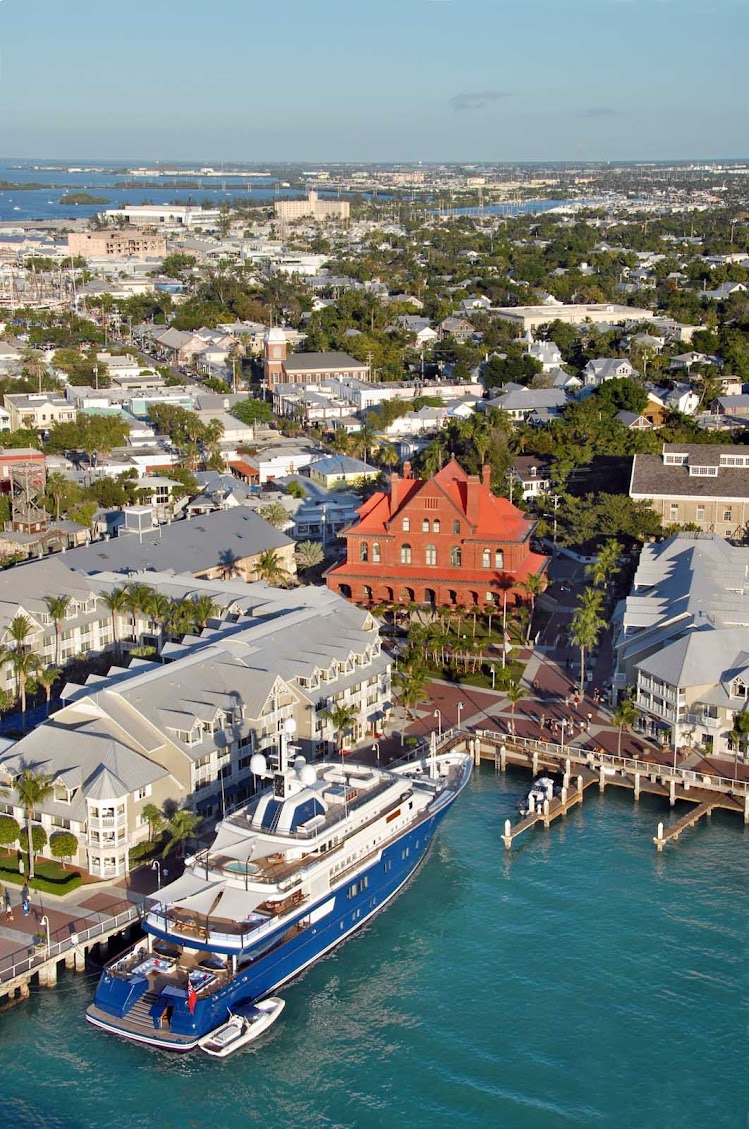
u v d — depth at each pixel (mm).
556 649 168750
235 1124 88562
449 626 172125
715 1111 89750
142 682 122875
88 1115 89125
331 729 135375
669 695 138000
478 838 126750
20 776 112750
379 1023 98875
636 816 131125
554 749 137750
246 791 125750
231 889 100750
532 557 184750
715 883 118250
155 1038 94000
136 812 112688
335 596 155750
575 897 116125
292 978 104312
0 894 108250
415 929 111125
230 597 156625
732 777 132000
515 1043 96750
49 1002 99562
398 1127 88375
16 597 151750
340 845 107250
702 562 168250
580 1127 88250
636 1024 98688
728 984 103312
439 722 145250
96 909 105938
